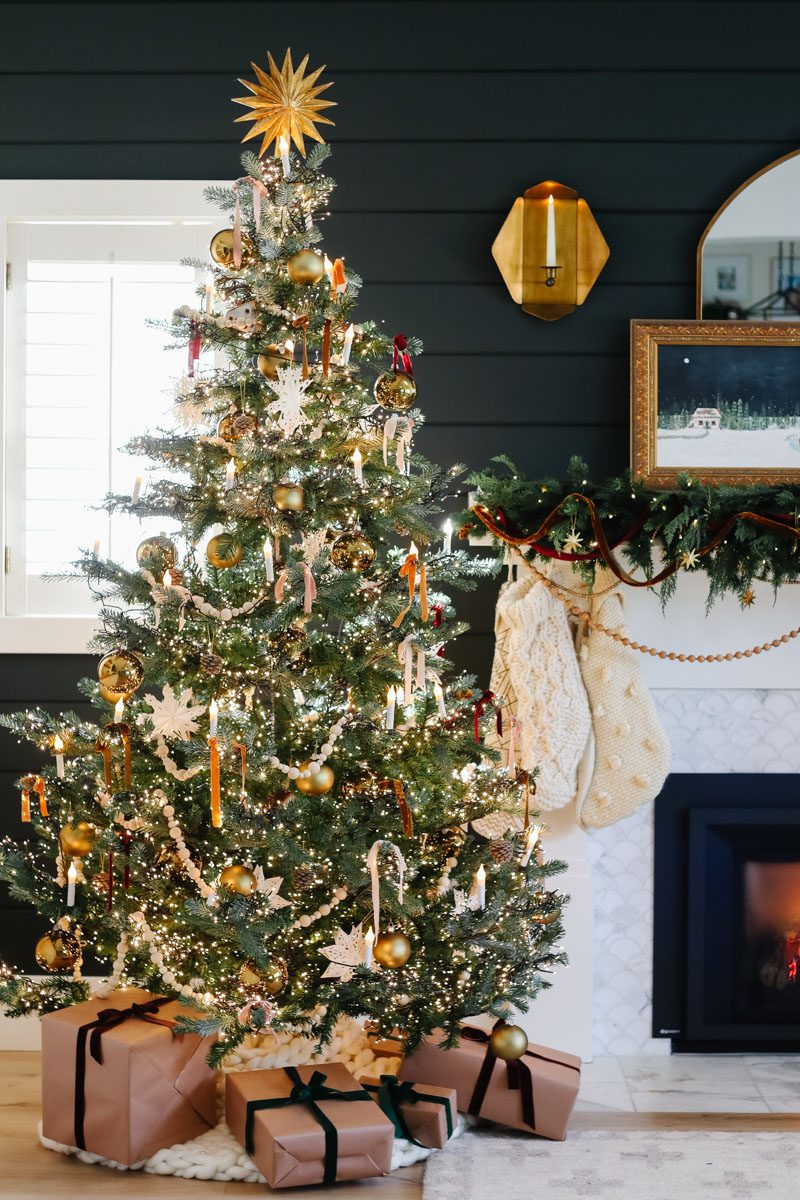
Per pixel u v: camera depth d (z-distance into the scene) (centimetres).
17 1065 302
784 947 310
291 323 245
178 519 250
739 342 311
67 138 319
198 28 318
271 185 250
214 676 240
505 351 320
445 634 257
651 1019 309
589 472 320
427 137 319
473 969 259
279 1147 227
